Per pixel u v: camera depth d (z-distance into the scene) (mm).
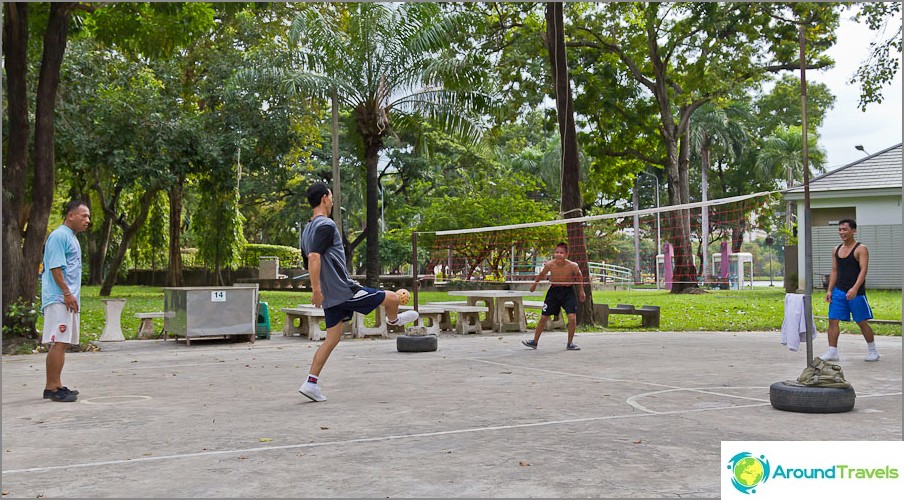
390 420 6414
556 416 6516
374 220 20656
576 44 33375
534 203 39375
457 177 51562
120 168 27250
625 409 6852
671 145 35031
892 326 16594
